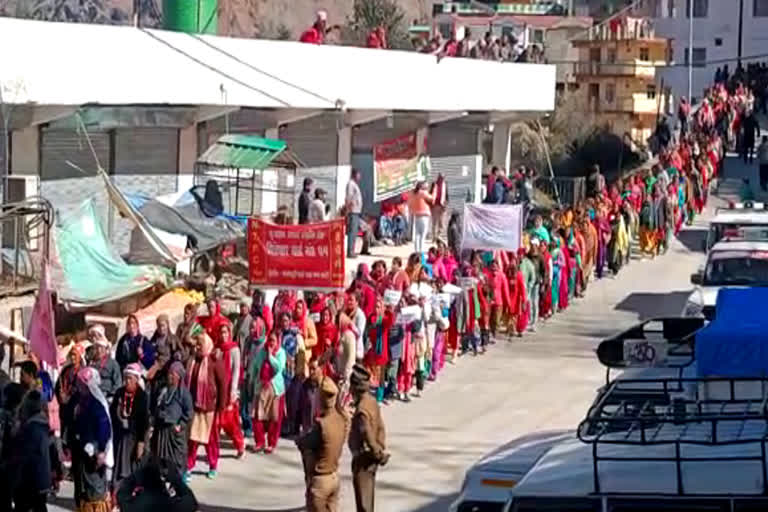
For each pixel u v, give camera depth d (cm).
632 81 7869
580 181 5612
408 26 7181
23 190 2906
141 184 3522
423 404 2798
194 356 2250
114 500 2042
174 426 2069
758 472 1083
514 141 6662
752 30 11219
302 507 2094
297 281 2522
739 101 7725
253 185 3712
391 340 2777
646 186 4819
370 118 4406
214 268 3219
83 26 3078
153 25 4322
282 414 2431
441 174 4988
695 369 1387
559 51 8300
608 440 1152
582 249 4044
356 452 1919
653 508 1093
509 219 3400
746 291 1463
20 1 4091
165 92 3378
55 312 2630
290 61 3903
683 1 10962
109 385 2133
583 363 3206
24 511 1869
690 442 1110
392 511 2066
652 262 4688
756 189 6275
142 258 2961
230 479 2250
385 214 4516
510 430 2578
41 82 2938
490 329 3394
